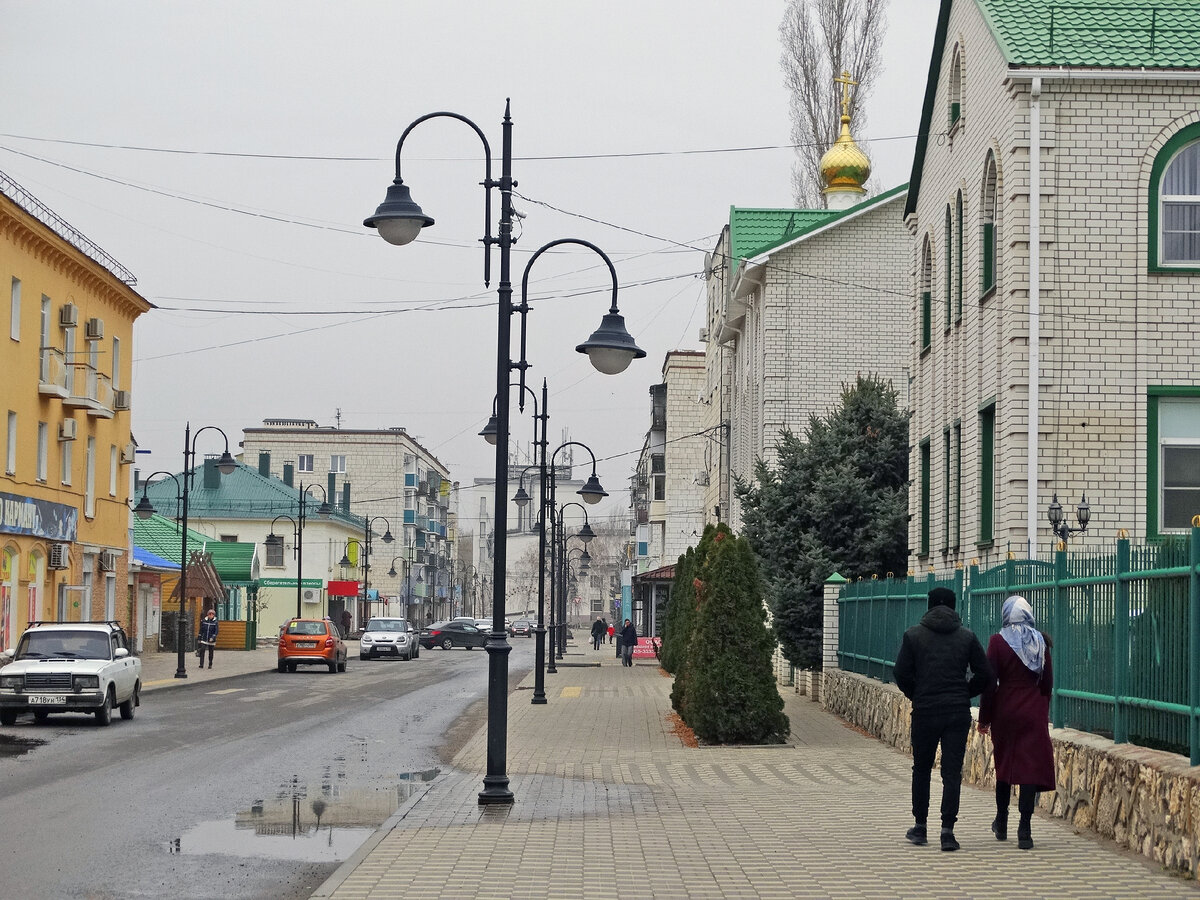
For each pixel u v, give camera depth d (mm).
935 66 25688
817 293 41625
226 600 66000
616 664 56812
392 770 18031
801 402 41406
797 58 48375
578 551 164375
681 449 78938
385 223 15477
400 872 10258
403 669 50906
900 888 9648
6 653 27844
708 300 61906
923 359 27078
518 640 104312
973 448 22391
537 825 12828
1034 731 11414
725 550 22031
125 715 26547
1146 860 10781
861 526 32781
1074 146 20156
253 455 111688
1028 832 11391
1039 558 19719
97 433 45594
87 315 44438
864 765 18641
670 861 10812
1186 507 20000
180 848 11680
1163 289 20047
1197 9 20953
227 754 19875
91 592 45469
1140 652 12086
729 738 21500
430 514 131125
